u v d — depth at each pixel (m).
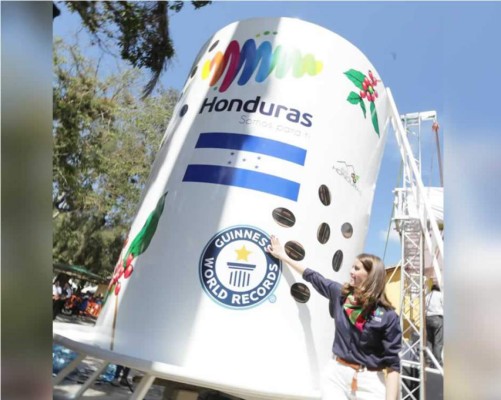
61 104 11.58
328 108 4.32
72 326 4.36
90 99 11.97
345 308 3.11
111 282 4.47
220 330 3.72
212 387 3.55
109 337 4.02
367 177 4.65
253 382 3.47
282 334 3.78
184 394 4.25
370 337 2.94
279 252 3.82
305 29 4.48
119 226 13.97
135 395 3.66
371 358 2.95
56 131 11.56
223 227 3.90
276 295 3.82
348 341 3.03
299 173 4.05
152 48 8.61
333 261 4.12
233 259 3.85
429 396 6.91
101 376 5.73
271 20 4.51
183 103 4.72
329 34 4.56
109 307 4.24
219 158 4.08
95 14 8.16
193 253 3.89
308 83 4.30
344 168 4.34
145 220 4.32
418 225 7.59
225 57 4.52
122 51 8.55
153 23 8.36
